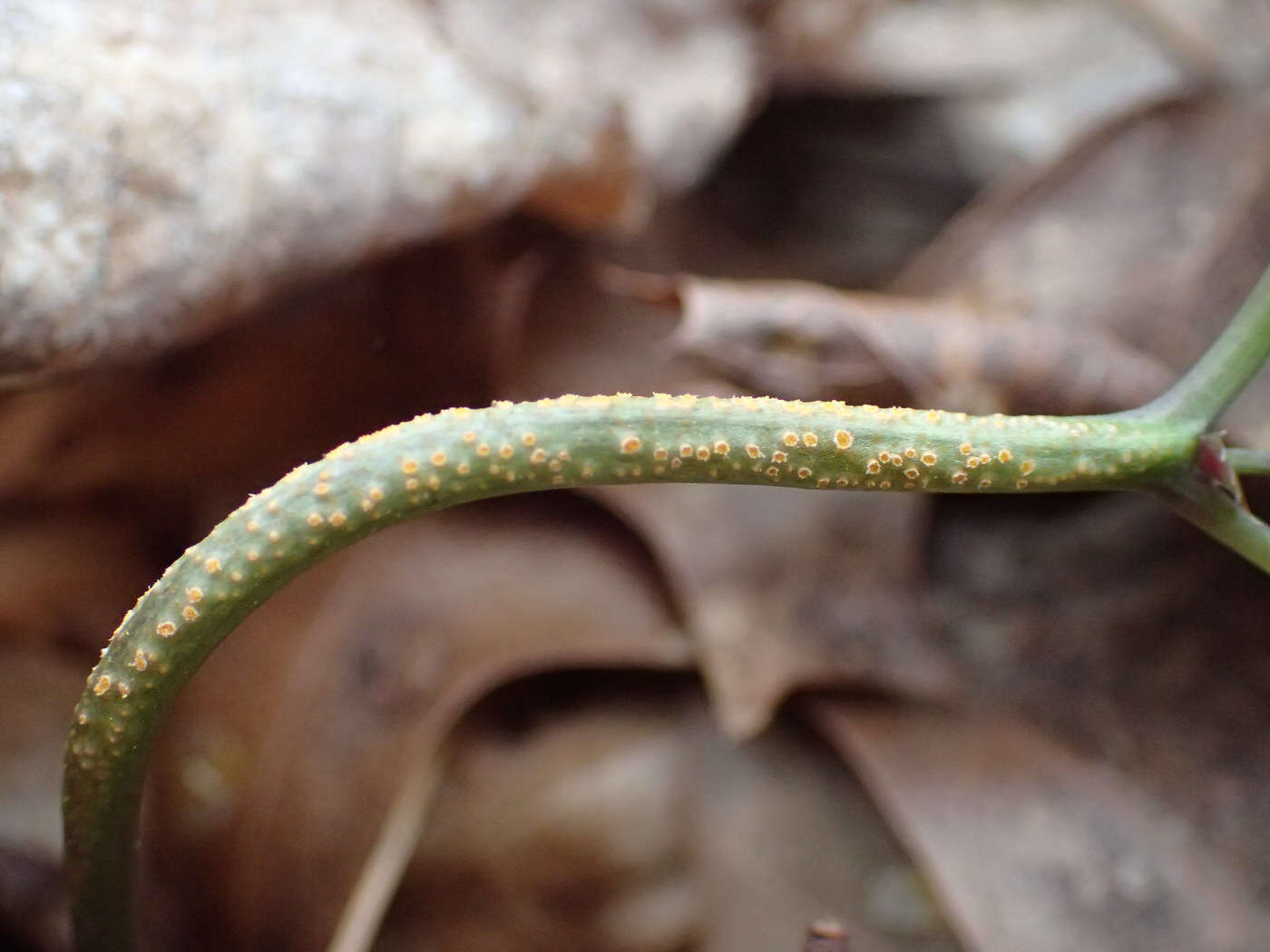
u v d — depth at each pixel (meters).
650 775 0.05
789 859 0.05
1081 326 0.05
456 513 0.05
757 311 0.05
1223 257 0.05
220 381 0.05
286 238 0.05
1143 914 0.05
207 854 0.05
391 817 0.05
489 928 0.05
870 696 0.05
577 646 0.05
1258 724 0.05
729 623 0.05
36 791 0.05
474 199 0.05
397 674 0.05
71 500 0.05
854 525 0.05
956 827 0.05
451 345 0.05
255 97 0.05
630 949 0.05
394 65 0.05
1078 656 0.05
